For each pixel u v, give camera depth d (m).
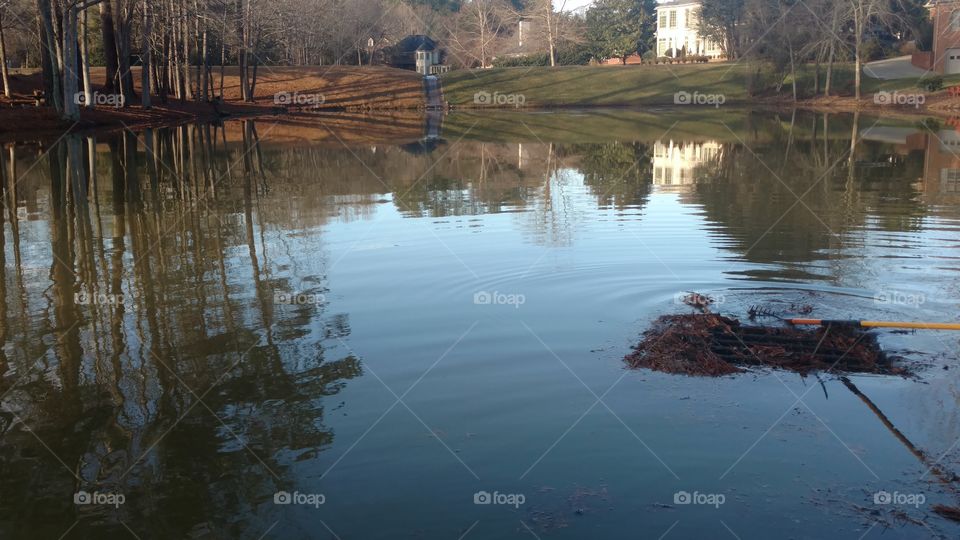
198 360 7.08
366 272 10.16
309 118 44.53
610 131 35.59
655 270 10.08
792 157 23.88
